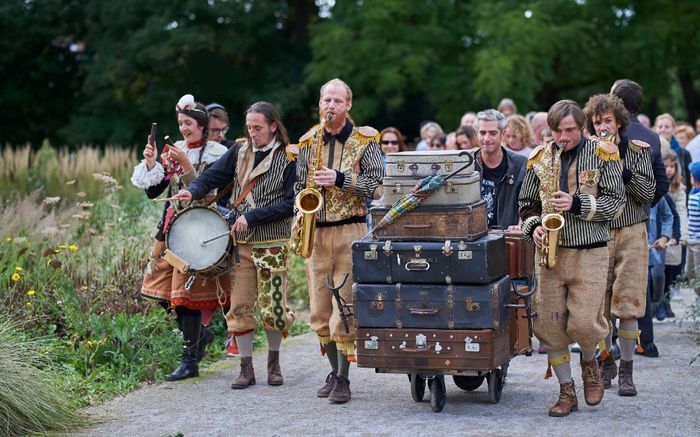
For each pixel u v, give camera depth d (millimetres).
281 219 10992
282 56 47781
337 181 10055
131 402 10586
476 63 37938
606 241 9656
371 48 40875
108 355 11891
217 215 11102
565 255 9578
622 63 42031
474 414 9797
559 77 45781
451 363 9531
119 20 46531
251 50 48094
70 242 14578
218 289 11328
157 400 10664
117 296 13289
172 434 9234
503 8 39625
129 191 19750
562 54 41031
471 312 9461
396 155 9664
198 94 46375
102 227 15766
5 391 9266
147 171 11523
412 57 40281
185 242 11094
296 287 17500
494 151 11625
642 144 10445
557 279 9648
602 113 10398
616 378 11398
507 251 10141
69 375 11062
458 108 42438
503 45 38656
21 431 9289
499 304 9484
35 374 9758
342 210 10367
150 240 15195
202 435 9219
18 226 14406
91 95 49062
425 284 9586
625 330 10531
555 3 39875
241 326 11156
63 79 51156
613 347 12594
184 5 45625
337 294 9945
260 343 13711
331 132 10406
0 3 48875
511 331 10195
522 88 38094
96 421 9781
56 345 11859
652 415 9672
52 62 49969
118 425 9625
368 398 10594
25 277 13031
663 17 42219
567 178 9648
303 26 48500
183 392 11031
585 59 41969
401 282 9625
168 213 11531
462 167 9516
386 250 9570
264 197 11016
